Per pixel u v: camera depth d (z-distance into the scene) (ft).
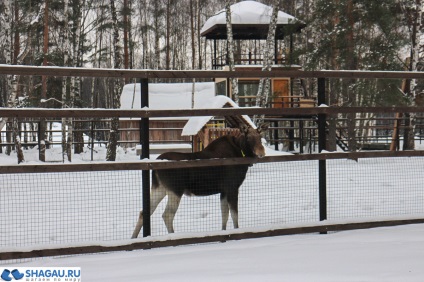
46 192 63.67
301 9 185.16
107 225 50.31
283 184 70.08
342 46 117.91
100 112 39.47
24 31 142.31
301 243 39.45
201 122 104.99
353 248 36.83
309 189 67.05
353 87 115.55
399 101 114.01
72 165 38.55
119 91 143.64
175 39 264.72
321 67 149.28
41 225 50.19
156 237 39.91
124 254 38.09
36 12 164.45
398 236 40.81
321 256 34.76
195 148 117.19
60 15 170.09
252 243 40.55
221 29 153.58
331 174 78.48
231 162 43.01
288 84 147.64
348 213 54.90
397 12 131.85
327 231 44.11
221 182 46.55
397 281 28.71
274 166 86.94
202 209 57.47
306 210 56.80
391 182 72.13
